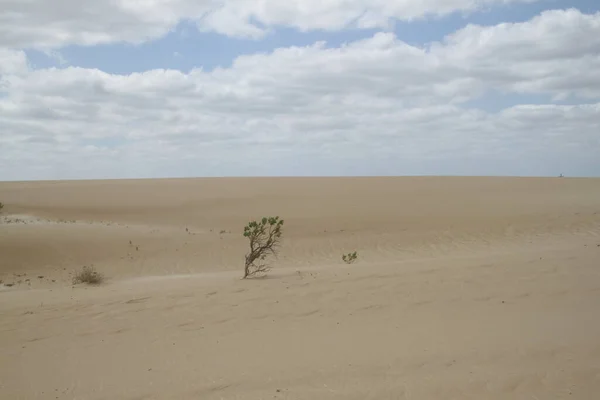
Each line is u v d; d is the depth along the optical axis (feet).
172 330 29.58
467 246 77.20
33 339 28.66
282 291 37.88
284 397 18.85
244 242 83.66
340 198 134.00
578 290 33.24
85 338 28.63
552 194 130.82
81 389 20.67
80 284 53.67
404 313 30.63
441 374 20.16
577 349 22.08
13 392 20.59
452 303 32.09
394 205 118.62
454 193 139.23
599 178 176.76
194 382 20.79
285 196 141.08
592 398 17.70
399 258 71.26
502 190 143.84
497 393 18.33
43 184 192.65
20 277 61.11
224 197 141.79
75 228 88.33
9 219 101.71
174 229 96.32
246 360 23.26
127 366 23.34
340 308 32.68
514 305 30.86
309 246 82.53
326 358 22.86
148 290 42.24
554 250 50.34
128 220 110.42
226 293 38.27
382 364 21.61
